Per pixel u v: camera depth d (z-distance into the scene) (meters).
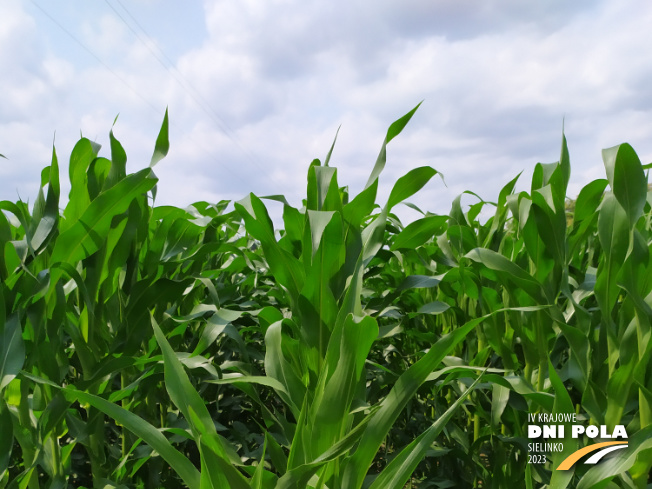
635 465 1.12
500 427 1.73
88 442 1.42
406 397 0.91
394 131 1.35
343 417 0.93
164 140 1.42
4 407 1.08
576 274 1.63
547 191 1.34
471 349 1.97
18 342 1.10
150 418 1.73
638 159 1.11
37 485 1.27
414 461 0.88
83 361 1.42
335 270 1.34
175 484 1.85
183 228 1.81
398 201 1.41
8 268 1.29
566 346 1.53
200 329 2.21
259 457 1.84
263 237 1.39
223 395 2.48
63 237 1.30
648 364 1.17
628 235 1.18
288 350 1.41
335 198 1.36
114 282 1.53
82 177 1.43
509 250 1.84
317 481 0.94
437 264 2.13
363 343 0.91
